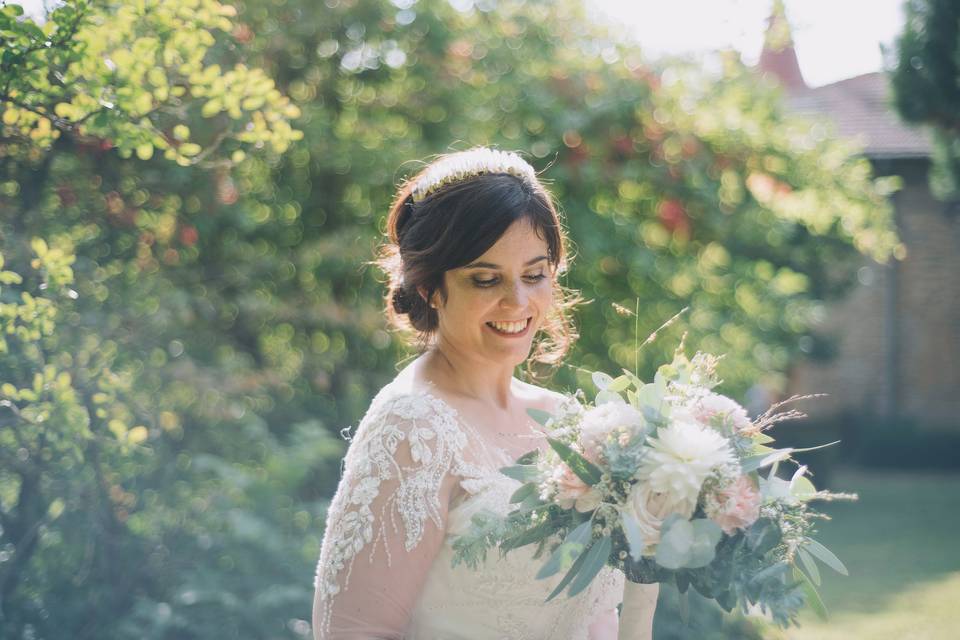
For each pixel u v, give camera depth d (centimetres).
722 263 621
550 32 598
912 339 1580
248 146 414
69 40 269
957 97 1042
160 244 446
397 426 192
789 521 193
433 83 567
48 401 294
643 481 182
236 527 383
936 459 1420
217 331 485
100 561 353
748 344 629
